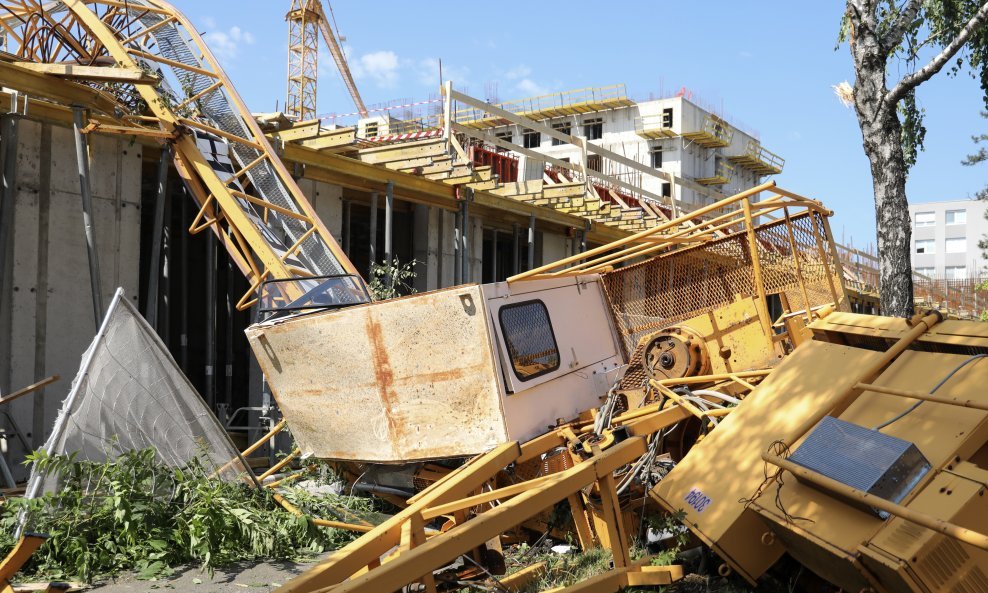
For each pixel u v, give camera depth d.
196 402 6.27
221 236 10.31
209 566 5.19
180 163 10.48
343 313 6.26
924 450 3.76
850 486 3.63
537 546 5.81
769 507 4.14
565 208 17.41
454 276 15.59
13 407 9.04
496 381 5.73
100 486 5.39
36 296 9.38
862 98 10.21
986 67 11.86
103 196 10.15
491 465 5.35
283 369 6.70
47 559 4.93
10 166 8.76
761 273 7.53
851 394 4.42
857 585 3.71
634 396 6.67
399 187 13.73
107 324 5.64
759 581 4.57
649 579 4.53
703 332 7.32
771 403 4.90
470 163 13.96
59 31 11.86
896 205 10.02
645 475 5.51
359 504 6.68
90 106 9.45
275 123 11.80
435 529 5.95
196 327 16.95
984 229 64.75
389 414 6.14
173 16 12.08
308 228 10.88
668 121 56.56
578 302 7.11
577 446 5.77
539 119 60.19
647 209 20.84
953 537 3.04
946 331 4.41
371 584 3.53
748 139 63.44
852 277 28.16
